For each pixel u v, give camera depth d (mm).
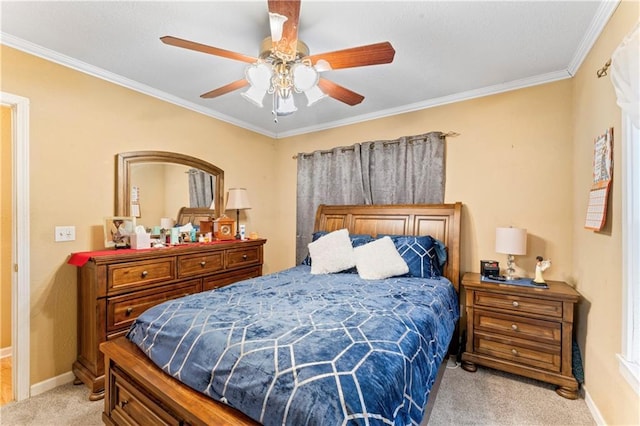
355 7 1714
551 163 2559
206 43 2109
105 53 2244
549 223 2559
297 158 4117
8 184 2721
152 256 2424
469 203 2932
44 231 2205
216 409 1131
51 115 2244
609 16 1693
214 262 2961
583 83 2197
